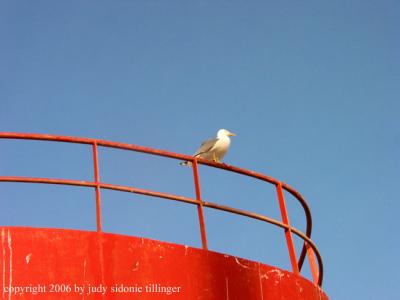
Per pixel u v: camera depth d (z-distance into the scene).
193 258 14.07
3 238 12.75
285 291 15.09
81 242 13.12
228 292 14.19
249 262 14.85
